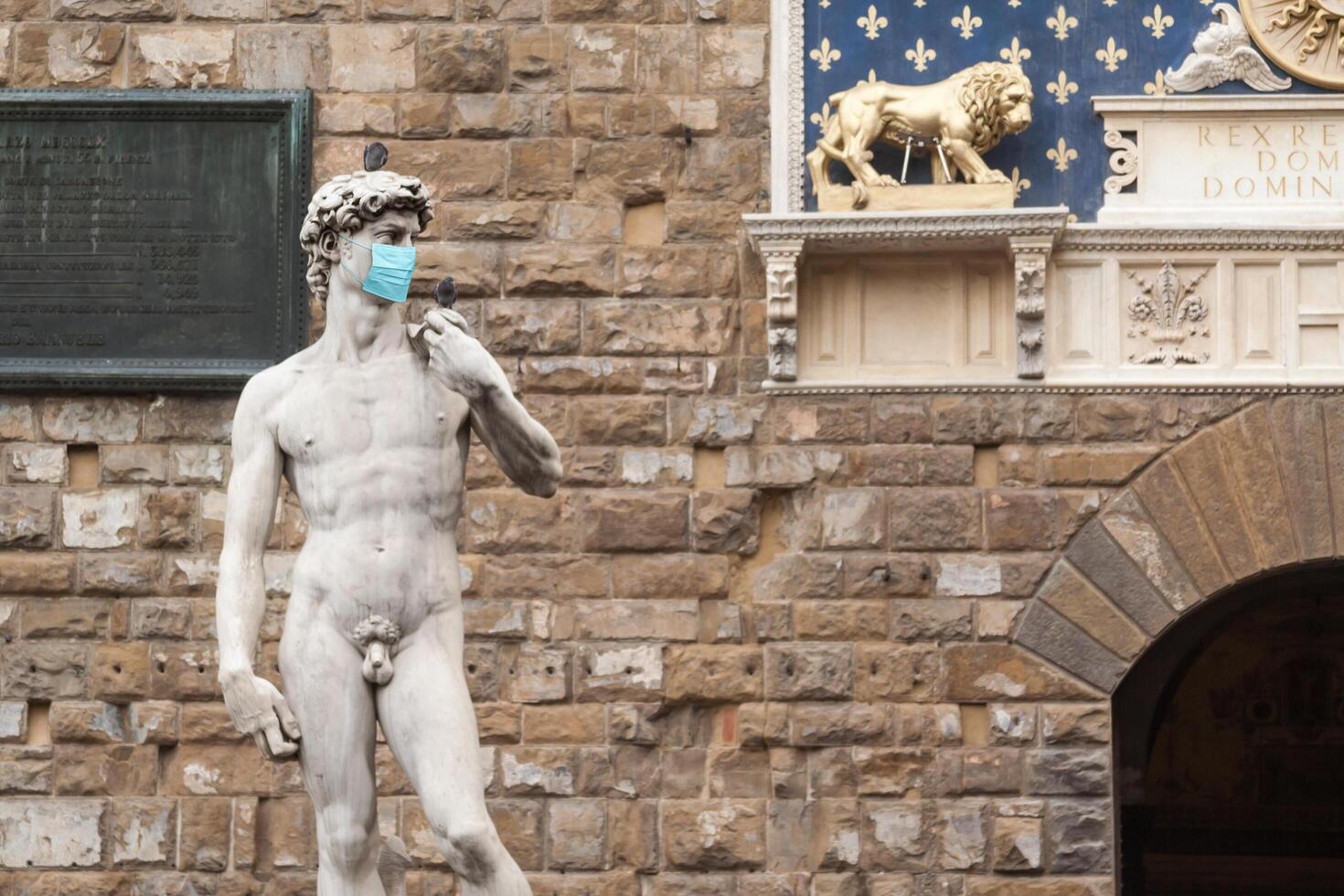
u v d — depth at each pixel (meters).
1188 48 20.34
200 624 19.83
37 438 20.11
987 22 20.45
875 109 19.86
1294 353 19.72
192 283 20.23
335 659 13.02
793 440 19.80
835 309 20.05
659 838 19.38
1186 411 19.67
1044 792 19.27
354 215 13.32
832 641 19.53
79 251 20.28
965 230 19.42
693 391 19.94
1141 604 19.47
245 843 19.53
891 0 20.50
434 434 13.28
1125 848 20.12
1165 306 19.83
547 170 20.31
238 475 13.43
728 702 19.53
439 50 20.48
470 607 19.64
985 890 19.16
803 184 20.22
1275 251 19.83
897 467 19.73
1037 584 19.55
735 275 20.11
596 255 20.16
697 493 19.80
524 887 12.84
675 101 20.34
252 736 13.01
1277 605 34.44
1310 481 19.53
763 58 20.42
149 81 20.50
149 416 20.12
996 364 19.91
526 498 19.78
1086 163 20.20
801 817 19.33
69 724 19.70
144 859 19.56
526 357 20.05
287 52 20.50
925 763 19.34
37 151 20.39
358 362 13.43
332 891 13.08
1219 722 35.69
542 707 19.53
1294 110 20.06
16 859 19.58
